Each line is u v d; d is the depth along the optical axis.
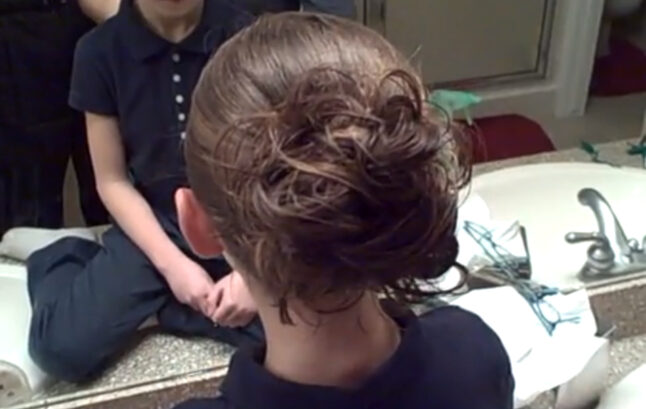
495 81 1.08
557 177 1.10
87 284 0.93
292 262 0.39
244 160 0.39
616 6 1.12
